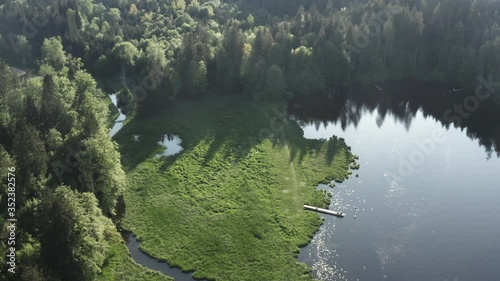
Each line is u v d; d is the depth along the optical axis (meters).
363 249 75.31
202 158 99.50
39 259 59.09
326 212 84.00
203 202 84.69
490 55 126.56
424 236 78.31
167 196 86.25
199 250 73.56
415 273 70.50
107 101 129.88
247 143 106.12
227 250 73.62
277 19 175.25
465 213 84.25
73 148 79.81
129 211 82.06
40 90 98.31
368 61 141.62
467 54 132.25
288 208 84.38
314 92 134.50
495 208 85.56
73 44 152.25
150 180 91.12
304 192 89.69
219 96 130.62
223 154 101.31
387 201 87.75
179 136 109.12
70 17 161.00
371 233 79.00
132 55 144.62
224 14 186.12
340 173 96.56
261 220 80.38
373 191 90.81
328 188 91.94
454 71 137.12
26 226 64.12
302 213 83.38
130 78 141.50
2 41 155.88
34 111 88.81
